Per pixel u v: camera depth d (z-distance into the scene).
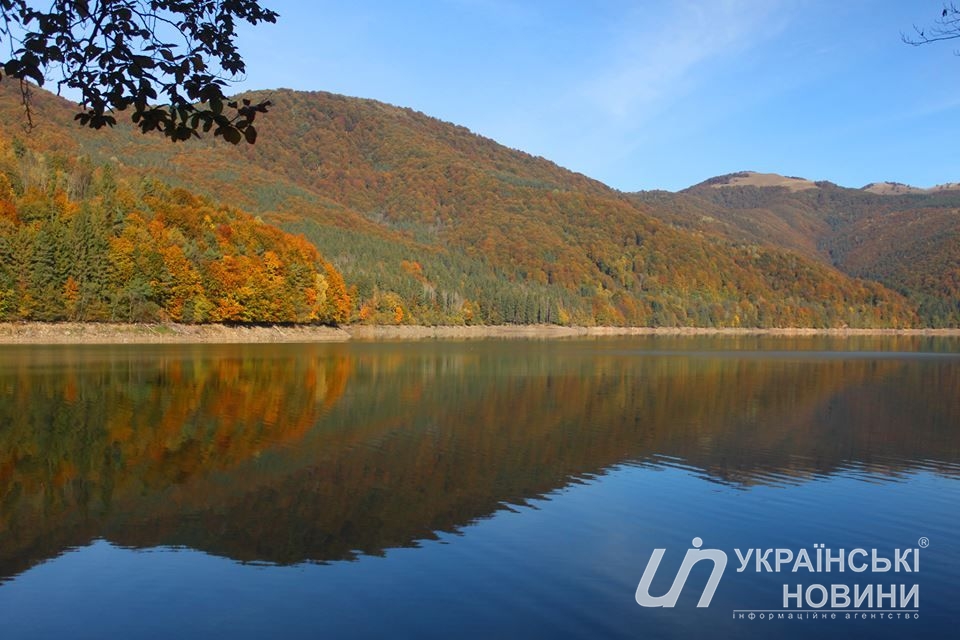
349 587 16.23
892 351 121.56
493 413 40.53
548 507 22.67
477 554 18.42
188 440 31.11
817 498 24.31
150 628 14.15
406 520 21.09
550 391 51.12
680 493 24.61
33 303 82.50
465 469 27.33
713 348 121.44
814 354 107.00
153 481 24.75
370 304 146.75
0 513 21.16
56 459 27.27
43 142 158.50
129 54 9.01
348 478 25.66
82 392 43.00
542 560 18.11
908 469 29.00
